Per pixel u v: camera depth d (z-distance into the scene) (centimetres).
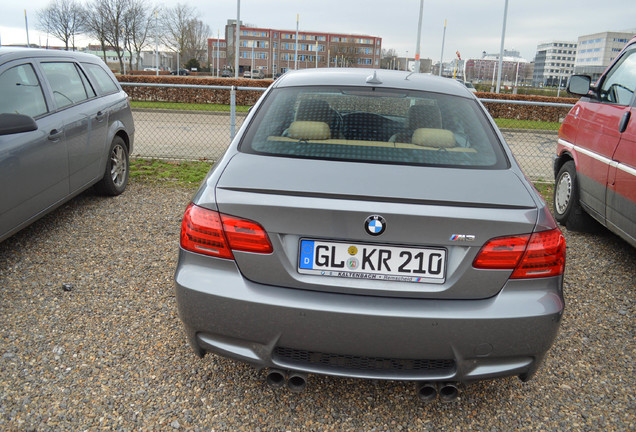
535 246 202
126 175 620
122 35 4994
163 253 425
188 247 214
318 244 201
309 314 198
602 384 270
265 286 205
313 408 242
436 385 217
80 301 337
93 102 530
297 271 204
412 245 199
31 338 290
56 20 5278
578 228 536
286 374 214
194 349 226
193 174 731
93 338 293
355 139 244
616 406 252
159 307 333
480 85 5747
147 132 1224
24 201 386
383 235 196
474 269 200
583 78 494
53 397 241
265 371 269
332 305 198
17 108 391
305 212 197
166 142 1087
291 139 244
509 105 1888
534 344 205
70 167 462
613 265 446
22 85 410
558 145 584
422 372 207
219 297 204
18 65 414
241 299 202
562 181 560
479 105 291
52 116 437
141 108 1588
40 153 406
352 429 230
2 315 314
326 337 200
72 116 471
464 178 220
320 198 200
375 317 196
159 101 1867
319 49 12575
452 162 233
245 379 262
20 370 260
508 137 1121
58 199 444
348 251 201
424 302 200
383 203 198
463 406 249
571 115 553
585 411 248
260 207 200
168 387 252
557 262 209
